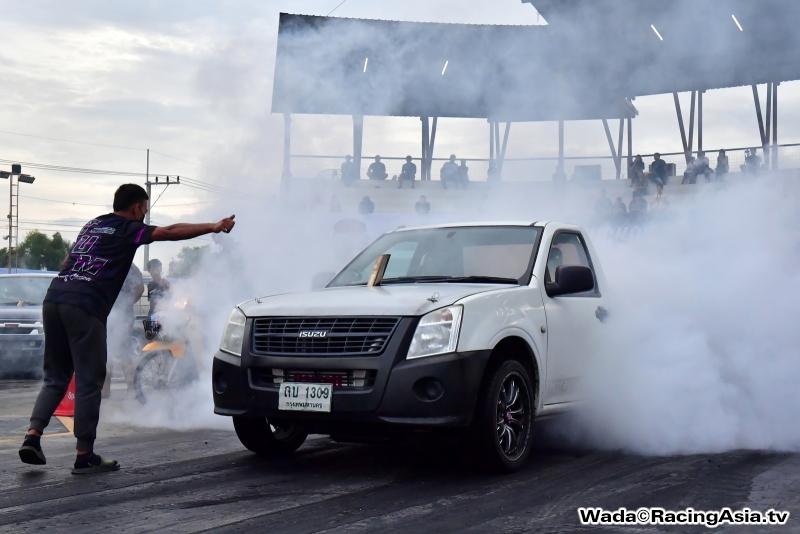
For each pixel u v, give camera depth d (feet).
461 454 18.39
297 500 14.25
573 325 18.76
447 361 15.46
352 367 15.65
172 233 16.80
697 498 14.26
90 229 17.15
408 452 18.79
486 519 13.03
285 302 17.25
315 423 16.07
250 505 13.89
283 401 16.08
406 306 15.96
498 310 16.67
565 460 17.72
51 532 12.30
